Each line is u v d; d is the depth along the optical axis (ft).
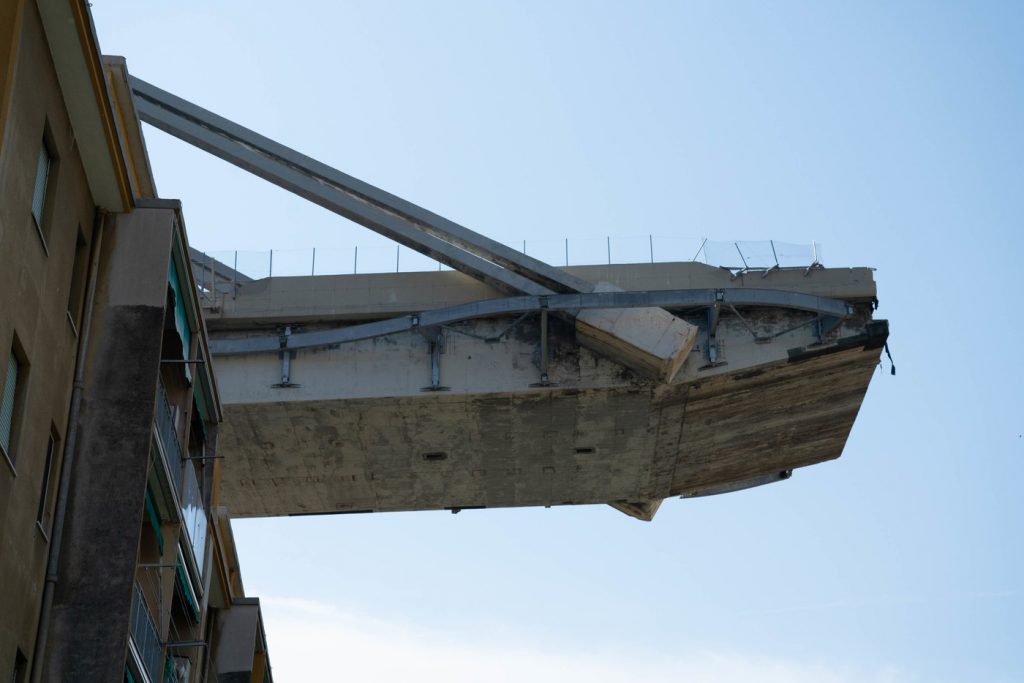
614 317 145.48
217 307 150.92
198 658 83.92
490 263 145.28
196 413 83.51
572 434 160.35
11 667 52.44
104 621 58.23
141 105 146.30
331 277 152.56
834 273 151.74
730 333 149.69
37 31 54.75
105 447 61.52
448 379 149.48
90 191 63.98
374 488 170.91
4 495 51.29
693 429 161.68
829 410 165.89
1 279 50.72
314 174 146.72
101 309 64.08
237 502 173.78
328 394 149.69
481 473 168.86
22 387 54.34
